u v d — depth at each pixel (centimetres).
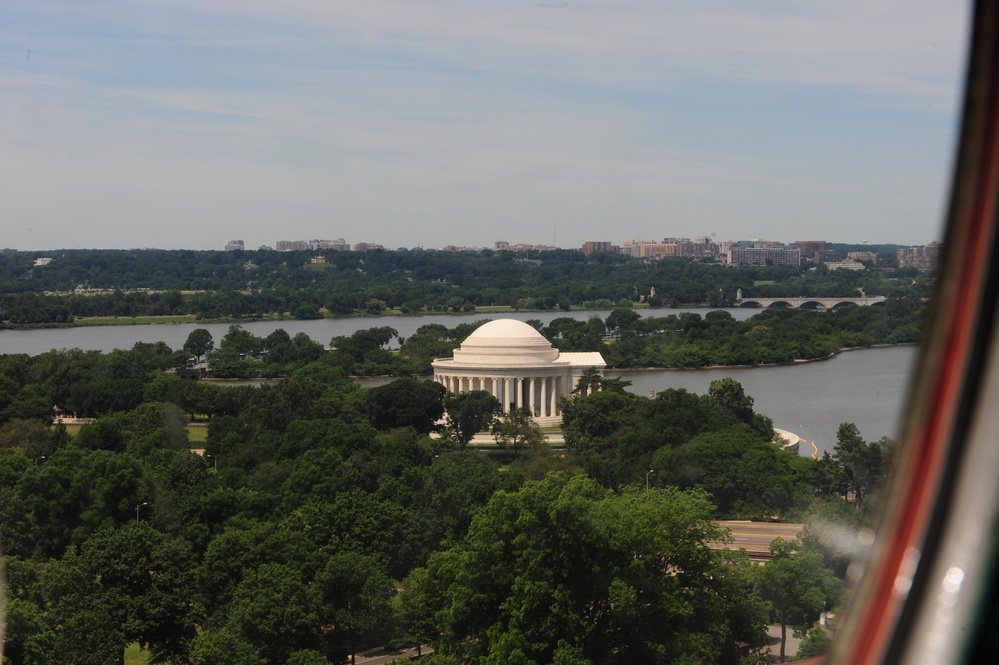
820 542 12206
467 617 12200
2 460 19625
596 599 11731
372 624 13088
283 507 17850
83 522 17425
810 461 19138
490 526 12238
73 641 11700
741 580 11894
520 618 11306
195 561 14800
